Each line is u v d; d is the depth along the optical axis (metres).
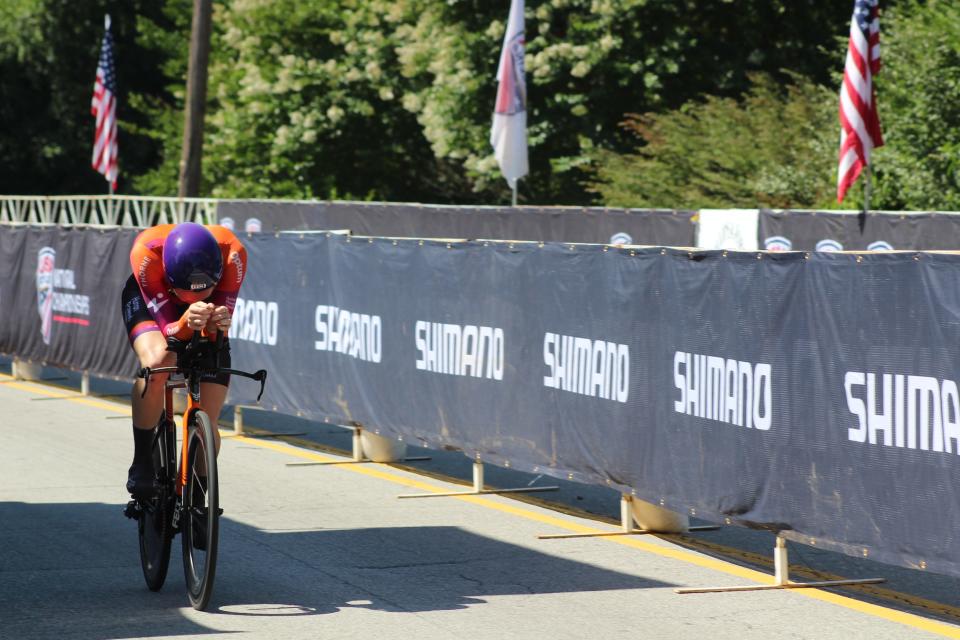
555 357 18.30
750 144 50.59
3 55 102.00
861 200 43.28
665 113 59.81
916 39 42.09
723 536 17.88
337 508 19.09
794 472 14.23
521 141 42.91
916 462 12.65
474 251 19.84
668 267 16.16
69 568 15.33
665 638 12.70
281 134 72.88
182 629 12.78
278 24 75.19
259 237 25.27
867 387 13.21
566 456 18.16
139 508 14.65
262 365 25.36
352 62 73.31
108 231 29.97
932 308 12.42
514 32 42.56
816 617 13.56
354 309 22.73
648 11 59.22
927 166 40.78
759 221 32.78
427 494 20.31
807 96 51.03
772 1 61.41
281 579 14.88
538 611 13.64
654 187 53.03
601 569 15.65
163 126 91.56
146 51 104.12
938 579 15.43
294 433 26.64
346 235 22.92
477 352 19.88
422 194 82.50
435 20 65.44
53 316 32.28
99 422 27.23
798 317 14.12
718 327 15.28
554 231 38.22
